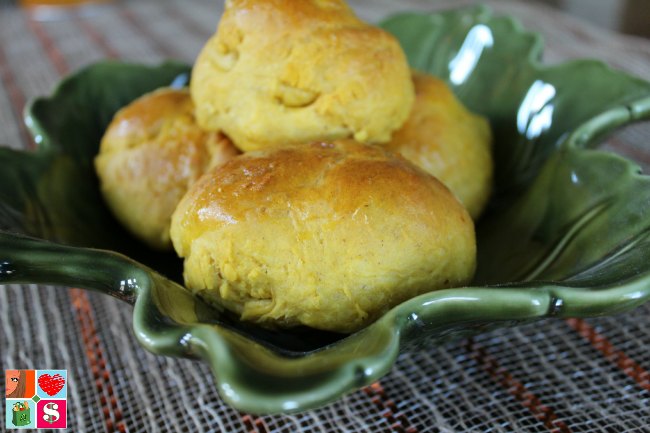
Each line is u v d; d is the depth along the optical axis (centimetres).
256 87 33
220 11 78
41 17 78
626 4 83
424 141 36
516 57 41
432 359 33
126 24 75
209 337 25
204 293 30
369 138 34
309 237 29
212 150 35
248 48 33
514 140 40
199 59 36
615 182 31
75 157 38
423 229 30
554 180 34
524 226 35
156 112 37
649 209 29
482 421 31
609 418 30
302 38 33
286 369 25
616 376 32
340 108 33
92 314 36
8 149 35
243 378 24
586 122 34
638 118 34
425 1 77
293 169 30
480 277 35
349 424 31
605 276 27
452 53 44
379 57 34
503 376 32
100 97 41
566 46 60
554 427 30
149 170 36
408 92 35
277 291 29
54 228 34
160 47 66
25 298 37
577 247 31
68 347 34
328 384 24
